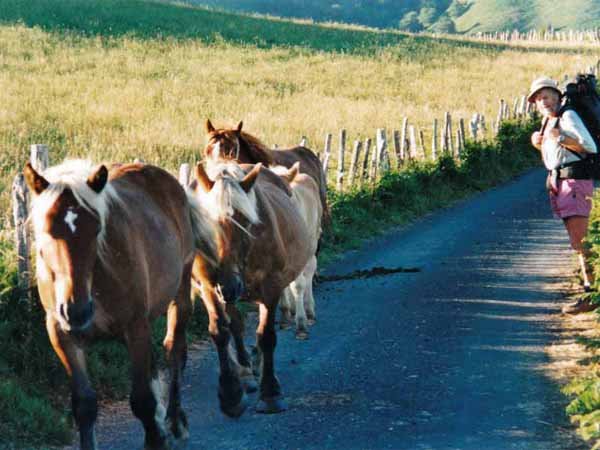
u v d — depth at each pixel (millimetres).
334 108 38000
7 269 8625
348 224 18781
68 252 5500
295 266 8656
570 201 11352
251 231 7754
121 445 7086
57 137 25750
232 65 49594
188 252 7488
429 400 7957
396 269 14789
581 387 6895
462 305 12062
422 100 43656
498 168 28734
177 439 7074
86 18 57469
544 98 11320
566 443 6680
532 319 11117
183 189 7660
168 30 58750
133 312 6262
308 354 9789
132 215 6504
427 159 25734
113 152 23266
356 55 59406
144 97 35719
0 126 26203
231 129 12695
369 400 8016
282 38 62656
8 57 42250
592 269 11547
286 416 7676
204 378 9047
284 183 9289
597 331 10180
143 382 6324
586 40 91062
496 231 19062
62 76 39031
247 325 11266
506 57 65000
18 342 8297
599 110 11227
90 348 8570
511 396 7980
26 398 7461
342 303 12406
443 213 22031
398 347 9922
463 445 6734
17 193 8555
